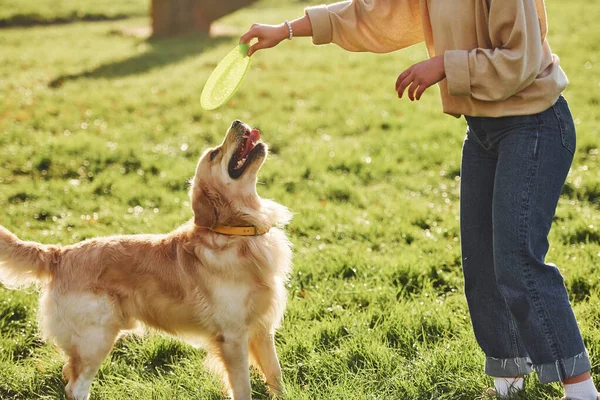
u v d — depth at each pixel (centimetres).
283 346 425
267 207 392
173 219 710
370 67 1577
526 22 284
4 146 1016
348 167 896
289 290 516
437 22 311
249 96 1323
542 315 301
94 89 1424
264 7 2728
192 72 1568
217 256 368
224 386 381
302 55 1744
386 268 538
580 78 1324
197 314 372
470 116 318
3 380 413
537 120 300
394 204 738
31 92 1397
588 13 2023
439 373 376
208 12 2198
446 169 861
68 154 969
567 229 605
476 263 342
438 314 448
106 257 381
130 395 388
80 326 374
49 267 386
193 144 1037
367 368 394
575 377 304
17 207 772
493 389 353
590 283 478
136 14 2816
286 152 984
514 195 300
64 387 402
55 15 2703
